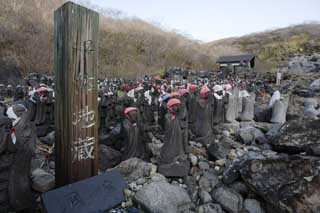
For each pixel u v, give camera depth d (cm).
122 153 594
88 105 391
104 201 361
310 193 345
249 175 417
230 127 828
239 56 4359
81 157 387
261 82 3009
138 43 4034
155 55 4022
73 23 361
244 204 408
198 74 3600
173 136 489
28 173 388
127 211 375
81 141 385
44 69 2711
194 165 529
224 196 422
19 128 373
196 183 477
